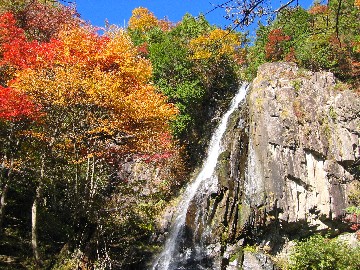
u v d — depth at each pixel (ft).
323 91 71.20
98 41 46.88
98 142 47.44
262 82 71.97
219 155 70.33
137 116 46.19
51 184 51.88
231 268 57.77
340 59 75.51
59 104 42.65
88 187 50.70
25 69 41.16
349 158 65.26
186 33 96.63
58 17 69.05
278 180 62.49
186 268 60.95
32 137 45.50
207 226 62.95
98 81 42.98
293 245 61.36
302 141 65.41
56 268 42.98
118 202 55.16
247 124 73.00
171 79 85.71
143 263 57.57
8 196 51.62
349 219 62.39
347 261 52.03
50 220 50.21
